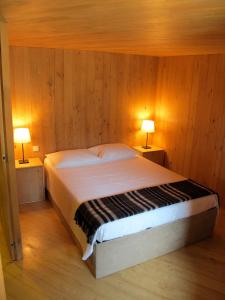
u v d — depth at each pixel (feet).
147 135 15.49
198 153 13.28
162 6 4.13
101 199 8.81
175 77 14.19
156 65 15.21
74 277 7.84
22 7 4.44
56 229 10.20
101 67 13.57
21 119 12.22
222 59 11.43
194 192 9.47
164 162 15.80
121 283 7.66
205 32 6.42
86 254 7.38
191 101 13.34
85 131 14.08
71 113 13.41
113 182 10.48
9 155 7.42
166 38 7.76
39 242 9.39
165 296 7.27
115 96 14.46
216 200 9.55
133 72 14.61
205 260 8.71
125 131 15.40
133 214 7.89
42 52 11.91
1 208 9.76
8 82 6.97
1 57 6.73
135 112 15.39
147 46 10.25
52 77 12.45
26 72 11.81
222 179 12.07
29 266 8.21
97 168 12.10
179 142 14.43
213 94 12.06
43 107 12.61
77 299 7.09
